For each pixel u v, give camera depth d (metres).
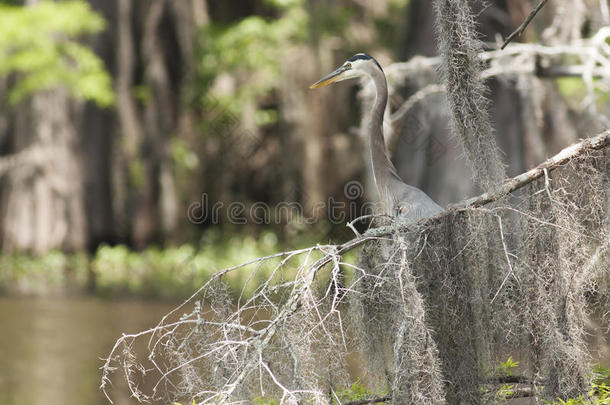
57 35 24.84
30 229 25.06
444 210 4.98
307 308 4.54
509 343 5.17
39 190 25.17
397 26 24.72
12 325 14.52
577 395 4.87
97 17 24.72
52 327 14.30
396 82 13.62
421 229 4.76
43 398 9.66
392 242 4.96
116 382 10.24
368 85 11.19
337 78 6.53
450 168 15.38
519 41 15.81
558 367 4.88
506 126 15.65
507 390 5.28
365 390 5.37
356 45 24.86
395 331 4.73
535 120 13.08
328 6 24.69
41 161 25.23
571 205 4.96
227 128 26.97
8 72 24.84
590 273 4.99
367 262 5.00
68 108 25.56
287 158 25.25
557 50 10.91
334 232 24.08
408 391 4.47
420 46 17.52
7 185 25.38
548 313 4.82
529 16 5.14
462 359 4.77
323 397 4.36
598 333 5.39
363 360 5.07
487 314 4.86
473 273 4.81
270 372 4.36
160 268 24.08
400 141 16.47
